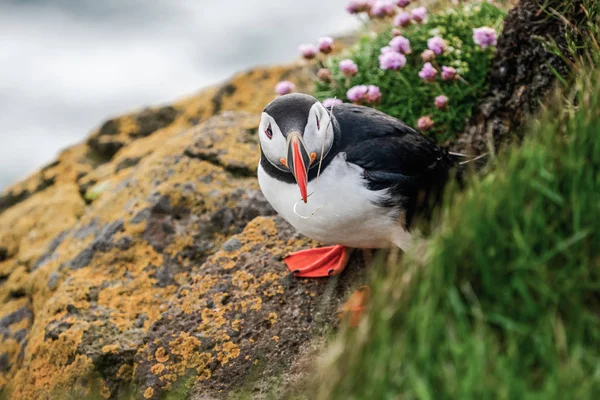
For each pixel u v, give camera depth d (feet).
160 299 24.95
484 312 13.87
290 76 39.63
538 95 23.97
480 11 28.63
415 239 15.60
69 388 22.84
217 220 26.71
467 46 26.94
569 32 22.58
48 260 28.45
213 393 20.93
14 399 24.22
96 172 34.76
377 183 19.75
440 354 13.07
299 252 23.16
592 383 12.34
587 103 16.49
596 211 14.49
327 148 19.74
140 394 21.63
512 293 14.03
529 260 13.98
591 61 19.90
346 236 20.93
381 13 29.89
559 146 15.67
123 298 24.93
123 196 28.78
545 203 14.87
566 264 14.12
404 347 13.25
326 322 21.24
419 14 28.45
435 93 26.68
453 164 22.20
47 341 23.84
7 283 29.55
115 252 26.30
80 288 25.08
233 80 39.88
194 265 25.99
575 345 13.20
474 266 14.20
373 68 28.60
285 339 21.11
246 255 23.86
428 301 13.60
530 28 23.89
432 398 12.59
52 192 35.01
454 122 26.58
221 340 21.63
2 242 32.37
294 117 19.21
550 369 12.87
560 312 13.71
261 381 20.47
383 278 15.61
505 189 14.92
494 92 25.67
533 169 15.12
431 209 20.88
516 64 24.76
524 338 13.43
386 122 21.29
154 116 38.91
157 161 29.45
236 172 27.99
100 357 22.90
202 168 28.07
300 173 18.51
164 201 27.17
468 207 14.76
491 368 12.69
